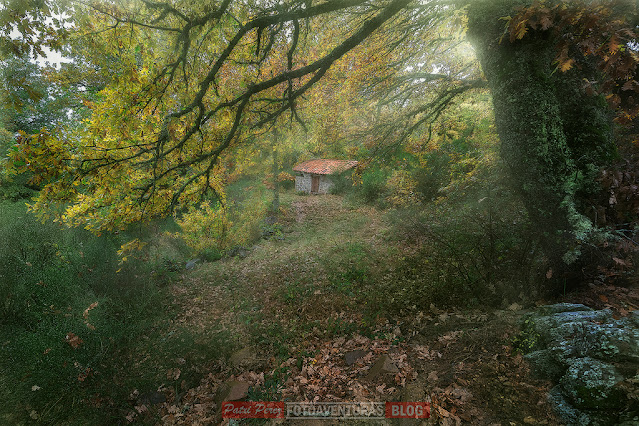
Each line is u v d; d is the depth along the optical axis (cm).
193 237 1024
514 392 258
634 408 198
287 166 2442
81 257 633
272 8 399
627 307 281
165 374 425
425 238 809
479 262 499
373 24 374
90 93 932
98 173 374
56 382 375
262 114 489
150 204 462
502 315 365
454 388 282
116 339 475
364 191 1664
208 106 428
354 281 654
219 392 370
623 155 374
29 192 1086
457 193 878
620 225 319
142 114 388
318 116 788
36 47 294
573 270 332
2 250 561
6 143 833
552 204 336
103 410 360
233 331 530
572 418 216
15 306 477
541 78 334
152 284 692
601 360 234
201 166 491
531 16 266
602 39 237
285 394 344
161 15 324
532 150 339
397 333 421
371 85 724
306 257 902
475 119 913
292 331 495
